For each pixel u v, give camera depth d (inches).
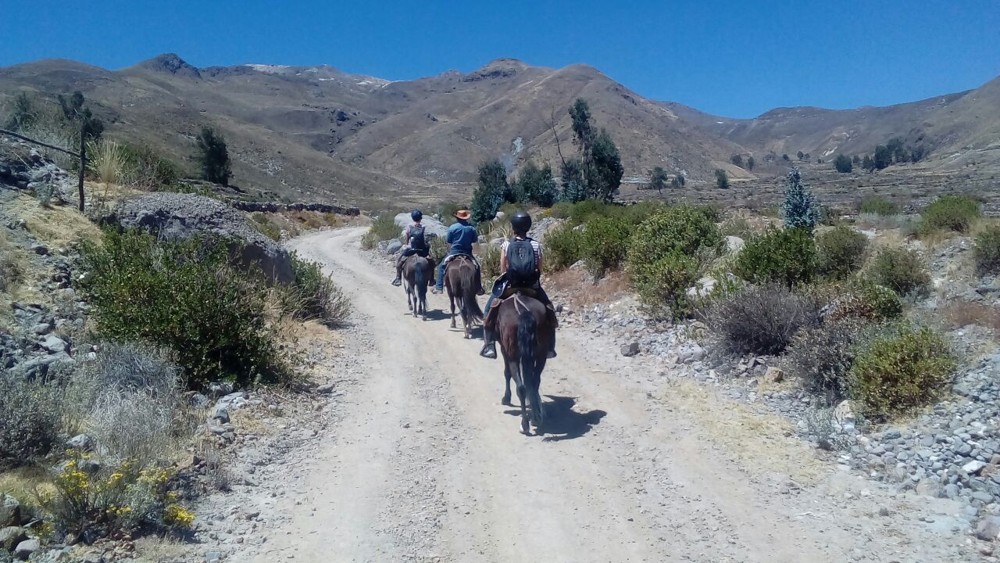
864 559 227.8
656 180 4229.8
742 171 7268.7
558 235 774.5
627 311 561.9
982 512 251.1
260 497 272.7
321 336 520.1
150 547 222.4
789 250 509.7
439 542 245.4
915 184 3134.8
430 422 362.0
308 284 576.4
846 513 257.8
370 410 378.3
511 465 309.6
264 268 556.7
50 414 263.9
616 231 684.7
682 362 441.4
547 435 343.3
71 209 527.5
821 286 453.7
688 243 618.2
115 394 293.9
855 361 352.8
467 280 540.7
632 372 438.9
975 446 284.7
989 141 5757.9
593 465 307.9
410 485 289.6
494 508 270.7
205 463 283.6
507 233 1088.8
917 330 354.0
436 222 1398.9
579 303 621.0
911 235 703.7
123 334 361.1
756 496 273.9
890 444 303.3
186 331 366.3
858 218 1093.8
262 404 358.3
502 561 233.8
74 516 220.2
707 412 361.4
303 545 239.8
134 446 268.4
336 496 278.1
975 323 394.6
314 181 5310.0
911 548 232.8
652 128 7642.7
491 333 377.1
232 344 382.0
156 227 539.2
